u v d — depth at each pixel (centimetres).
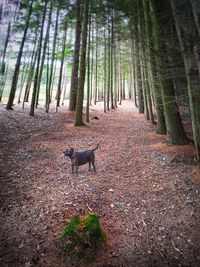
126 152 754
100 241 341
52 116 1280
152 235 368
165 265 314
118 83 2778
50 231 365
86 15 1032
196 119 561
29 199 448
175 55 695
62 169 594
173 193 485
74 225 347
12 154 662
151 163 654
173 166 618
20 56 1325
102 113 1650
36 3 1298
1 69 1622
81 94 1079
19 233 360
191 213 414
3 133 836
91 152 582
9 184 499
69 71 2442
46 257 321
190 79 535
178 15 516
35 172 567
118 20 1063
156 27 713
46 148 738
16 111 1288
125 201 459
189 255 328
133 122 1354
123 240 356
